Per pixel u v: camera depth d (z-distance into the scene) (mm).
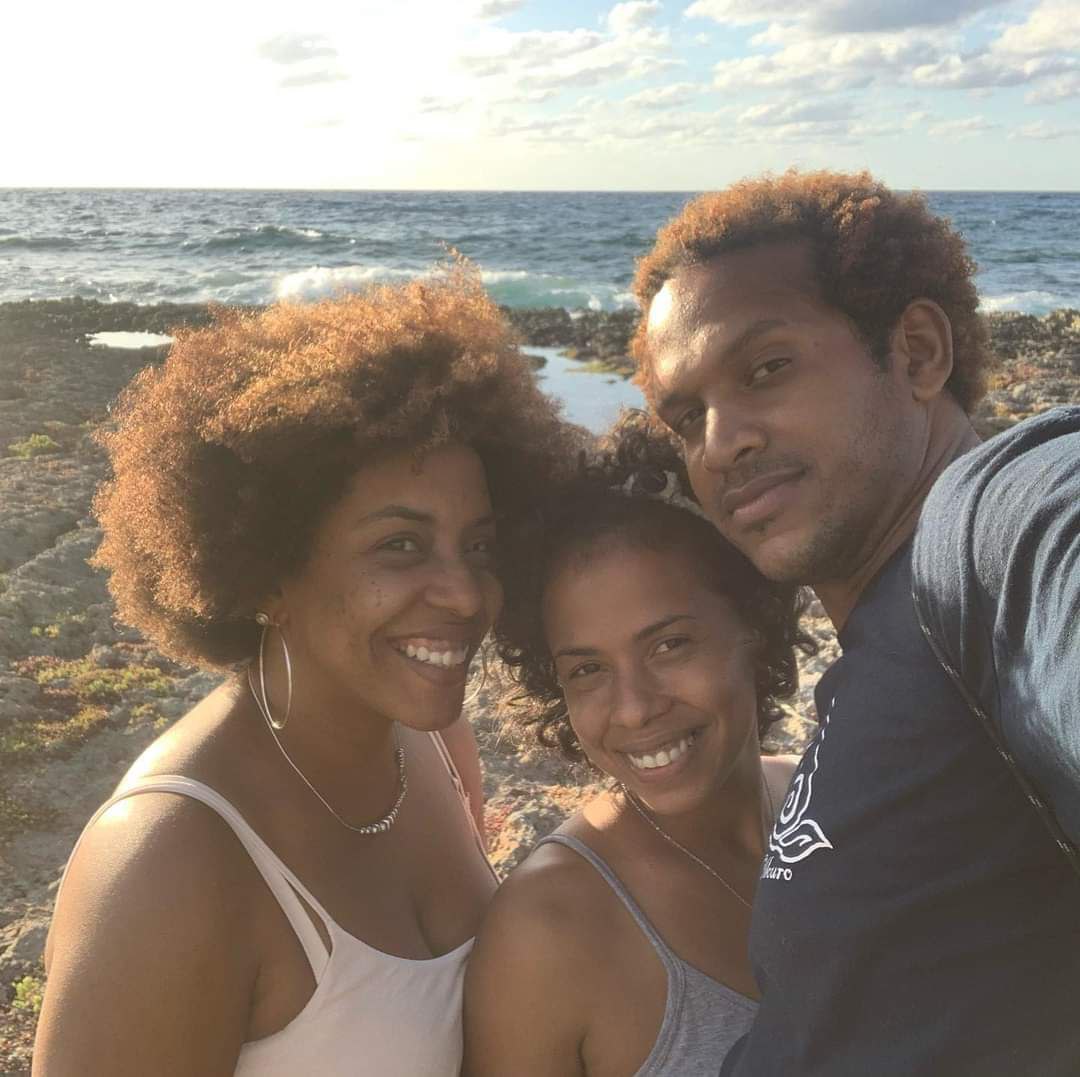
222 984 618
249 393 672
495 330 773
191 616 749
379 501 687
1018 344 8961
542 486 765
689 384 612
